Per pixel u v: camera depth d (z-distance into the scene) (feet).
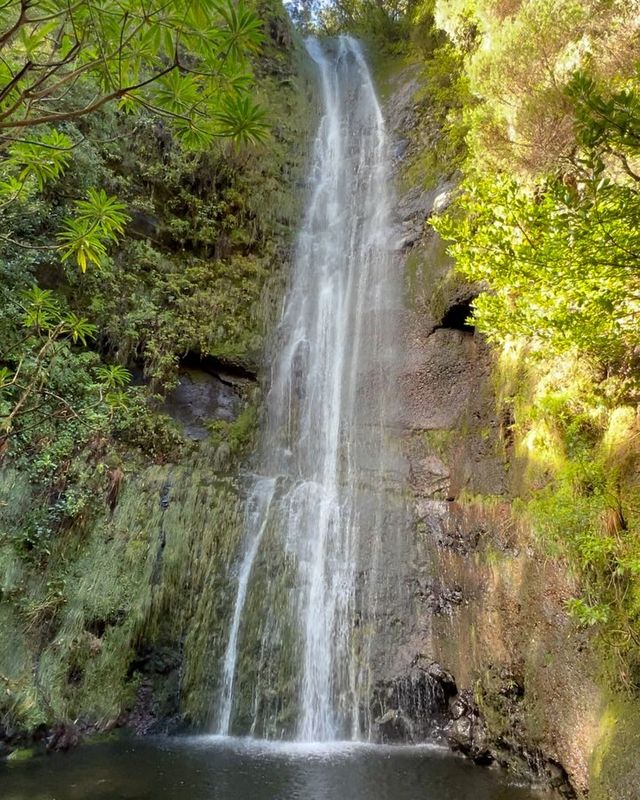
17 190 12.60
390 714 22.11
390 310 33.76
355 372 33.65
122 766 17.70
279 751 20.08
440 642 22.68
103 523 24.21
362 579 25.18
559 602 16.84
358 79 56.59
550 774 16.65
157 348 32.12
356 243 40.29
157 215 36.17
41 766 17.37
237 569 25.05
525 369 22.57
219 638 23.52
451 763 19.22
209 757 18.95
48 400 20.27
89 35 8.61
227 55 8.70
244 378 34.55
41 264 28.63
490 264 12.79
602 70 16.79
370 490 28.02
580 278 11.60
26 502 22.84
